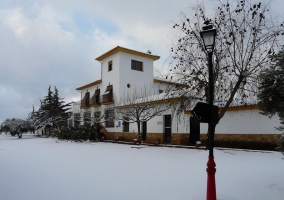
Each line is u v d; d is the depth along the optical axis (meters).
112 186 5.94
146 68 25.89
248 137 13.30
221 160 9.66
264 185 5.78
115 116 23.09
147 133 19.88
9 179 6.82
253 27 11.57
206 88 12.40
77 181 6.48
